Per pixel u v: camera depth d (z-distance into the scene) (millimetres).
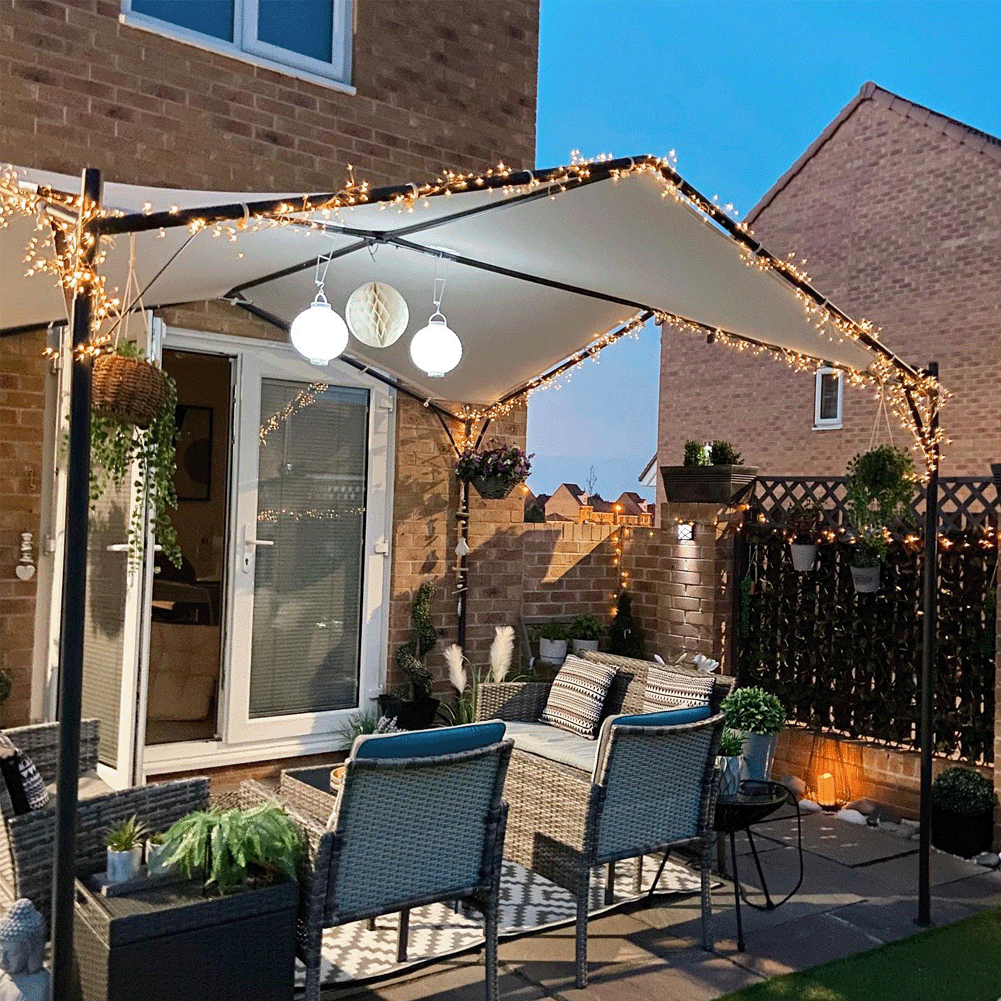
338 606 6984
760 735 5723
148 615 5402
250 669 6570
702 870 4555
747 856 5805
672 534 7887
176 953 3211
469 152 7137
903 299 12953
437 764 3623
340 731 6941
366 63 6637
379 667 7152
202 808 4156
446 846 3766
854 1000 4066
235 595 6473
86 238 3006
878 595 6891
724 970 4297
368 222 4277
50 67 5508
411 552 7223
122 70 5727
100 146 5668
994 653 6270
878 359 5027
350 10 6660
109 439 5043
